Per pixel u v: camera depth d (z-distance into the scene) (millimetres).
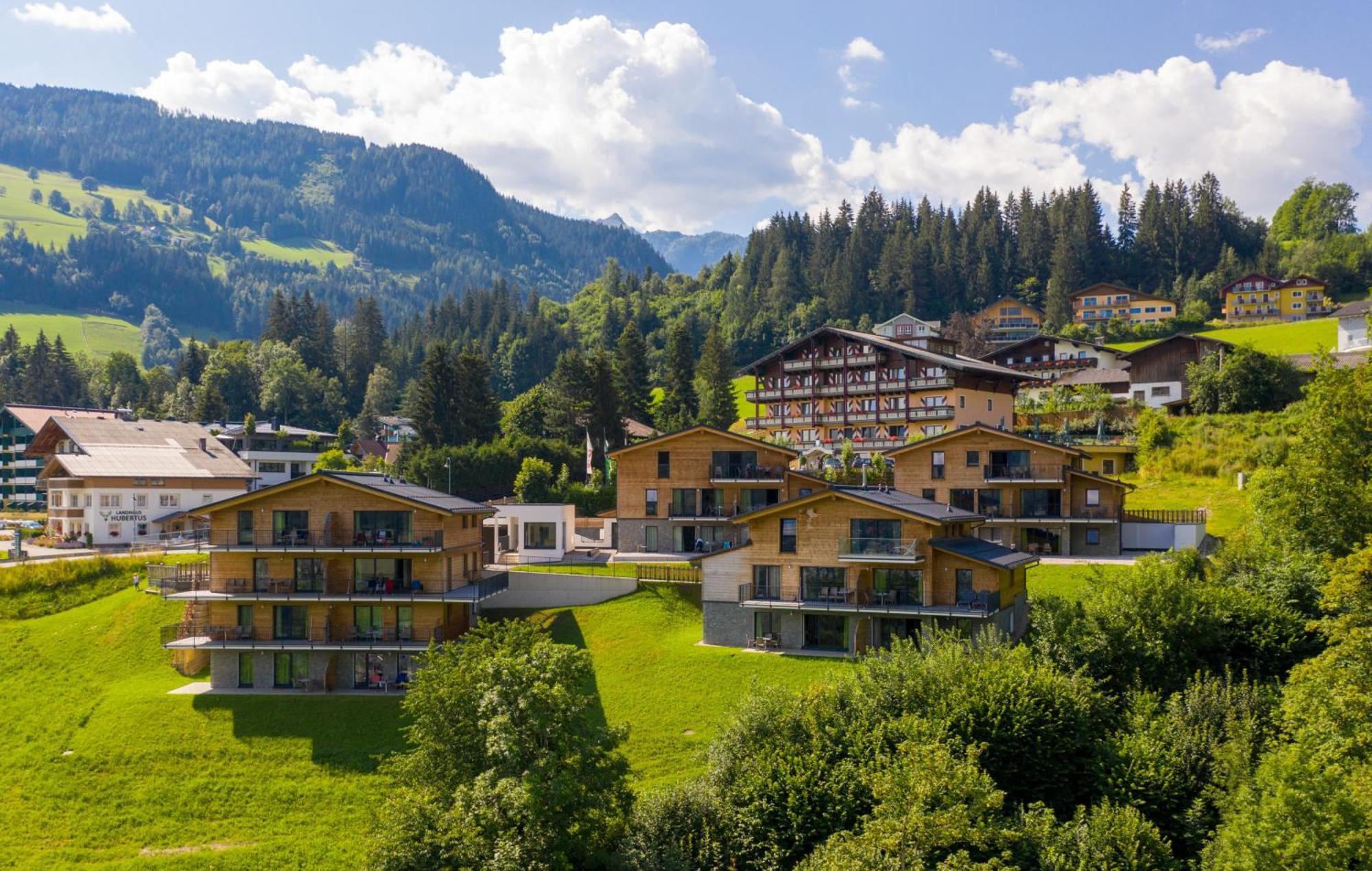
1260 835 35562
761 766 43500
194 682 65062
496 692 40562
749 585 63000
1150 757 43250
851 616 60594
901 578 60594
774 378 132000
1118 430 112938
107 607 74562
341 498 64250
